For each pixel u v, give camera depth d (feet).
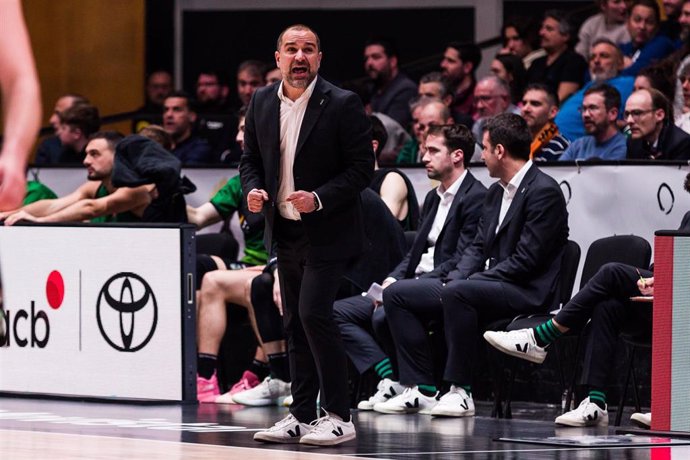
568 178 49.03
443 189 48.03
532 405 48.70
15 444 33.17
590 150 54.24
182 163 57.93
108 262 47.80
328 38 94.07
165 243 46.88
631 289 39.63
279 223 35.22
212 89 78.48
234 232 57.93
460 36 91.91
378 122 52.44
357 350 46.57
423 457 31.09
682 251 34.99
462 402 43.19
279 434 34.58
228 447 33.09
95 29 91.15
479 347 50.49
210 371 49.80
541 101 56.54
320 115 34.19
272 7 94.27
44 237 48.91
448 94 64.23
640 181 48.01
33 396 49.24
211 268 53.01
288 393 47.70
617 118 57.57
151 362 47.21
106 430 37.60
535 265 43.37
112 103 91.45
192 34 94.63
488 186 51.44
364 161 34.24
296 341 35.55
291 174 34.50
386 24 93.20
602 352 39.99
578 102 60.95
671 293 35.19
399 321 44.75
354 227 34.65
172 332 46.88
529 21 73.72
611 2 70.79
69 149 66.28
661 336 35.37
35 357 49.19
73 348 48.44
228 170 57.11
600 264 43.73
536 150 56.70
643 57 63.57
